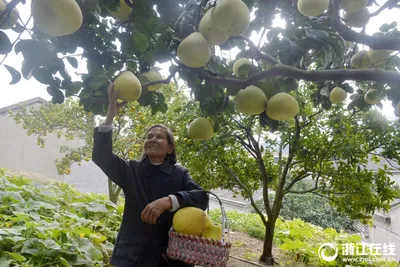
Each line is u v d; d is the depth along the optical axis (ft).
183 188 7.01
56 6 3.26
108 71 5.20
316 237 19.16
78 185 26.32
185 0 4.90
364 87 9.80
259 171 15.80
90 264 9.17
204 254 5.60
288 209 31.73
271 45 5.70
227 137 12.89
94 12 4.47
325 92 8.86
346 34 5.32
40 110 17.60
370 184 13.23
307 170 13.10
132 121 15.88
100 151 6.17
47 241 8.75
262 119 5.99
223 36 4.61
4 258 7.92
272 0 5.74
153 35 4.90
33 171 24.30
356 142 11.83
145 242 6.52
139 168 6.98
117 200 18.15
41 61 4.27
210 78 5.54
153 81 5.60
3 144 23.47
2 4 4.07
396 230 22.02
